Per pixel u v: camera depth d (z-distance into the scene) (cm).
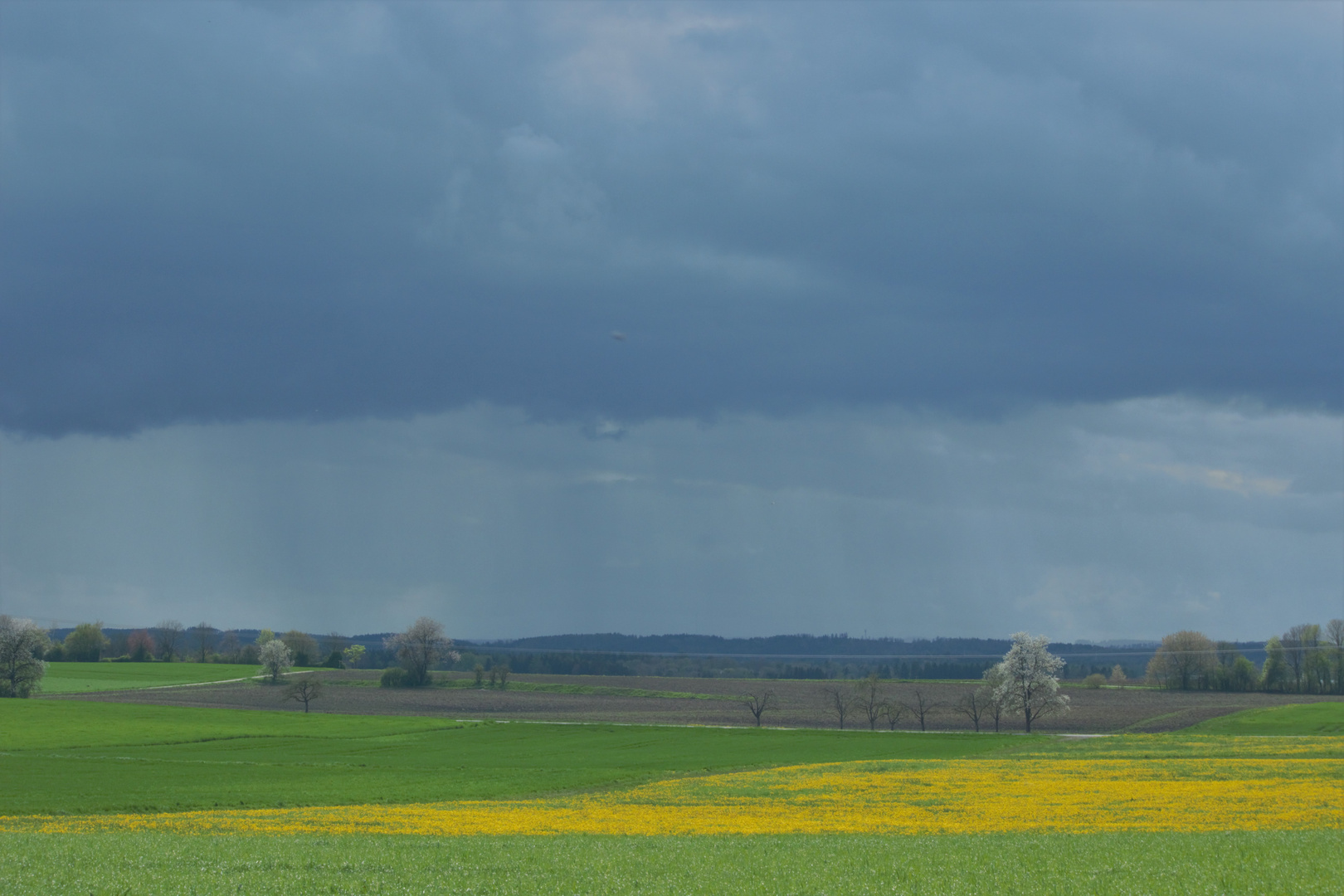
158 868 2483
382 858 2677
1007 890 2241
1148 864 2594
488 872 2448
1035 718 12550
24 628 14225
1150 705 14162
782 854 2816
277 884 2259
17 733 9369
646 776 6619
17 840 3158
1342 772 5834
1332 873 2439
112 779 6003
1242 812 4250
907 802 4809
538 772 6669
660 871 2473
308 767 6788
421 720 11712
